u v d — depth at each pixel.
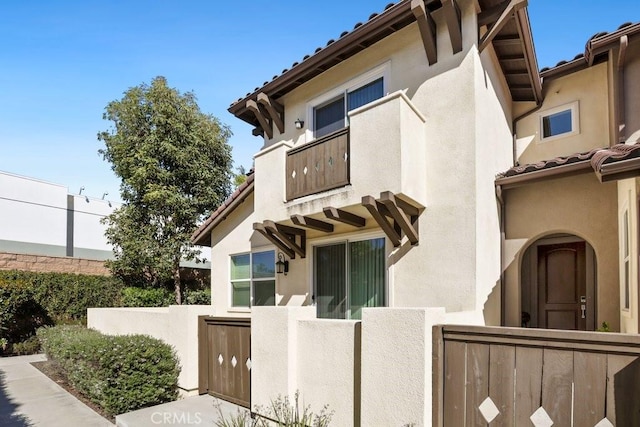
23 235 24.73
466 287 7.18
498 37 8.46
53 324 17.09
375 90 9.17
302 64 9.66
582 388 3.86
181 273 21.94
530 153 10.29
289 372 6.59
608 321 7.70
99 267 20.84
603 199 8.01
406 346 4.96
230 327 8.60
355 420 5.75
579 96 9.66
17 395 9.92
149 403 8.58
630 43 7.48
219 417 7.38
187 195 20.72
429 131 8.04
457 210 7.47
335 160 8.38
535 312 9.38
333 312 9.53
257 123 12.85
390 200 7.12
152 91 20.03
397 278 8.16
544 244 9.41
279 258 10.97
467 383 4.61
